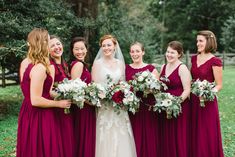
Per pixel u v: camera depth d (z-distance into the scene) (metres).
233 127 8.69
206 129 5.41
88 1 12.66
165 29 37.06
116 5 16.12
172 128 5.49
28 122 4.43
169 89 5.52
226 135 7.95
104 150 5.39
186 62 24.28
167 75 5.54
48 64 4.30
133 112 5.11
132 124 5.56
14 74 11.97
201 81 5.51
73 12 11.84
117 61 5.61
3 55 8.88
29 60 4.38
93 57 13.03
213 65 5.42
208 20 40.06
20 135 4.50
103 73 5.50
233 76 20.25
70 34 11.03
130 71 5.62
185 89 5.34
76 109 5.23
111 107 5.39
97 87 4.96
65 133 4.71
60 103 4.49
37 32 4.25
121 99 5.12
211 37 5.42
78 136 5.24
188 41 41.34
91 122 5.27
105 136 5.40
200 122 5.43
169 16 42.09
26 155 4.43
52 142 4.45
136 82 5.28
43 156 4.41
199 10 39.81
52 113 4.51
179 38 41.69
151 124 5.53
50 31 9.92
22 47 8.95
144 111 5.51
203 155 5.43
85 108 5.23
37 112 4.42
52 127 4.47
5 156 6.40
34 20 9.90
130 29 16.56
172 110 5.12
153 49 18.27
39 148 4.40
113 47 5.48
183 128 5.45
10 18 9.16
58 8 10.78
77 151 5.25
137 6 24.16
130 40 15.27
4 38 9.16
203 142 5.42
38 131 4.41
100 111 5.41
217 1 38.66
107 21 13.34
